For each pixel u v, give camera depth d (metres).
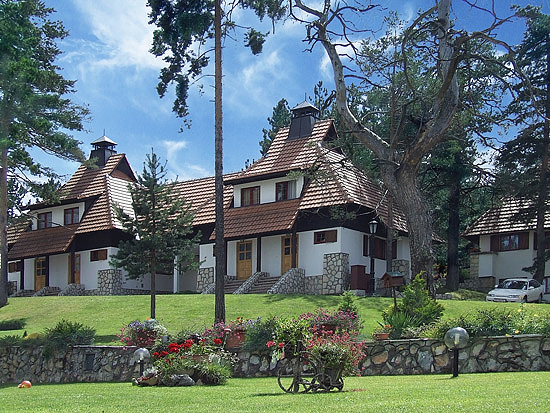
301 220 38.97
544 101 36.31
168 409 11.39
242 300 32.44
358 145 37.53
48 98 36.62
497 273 43.84
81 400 13.70
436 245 46.53
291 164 40.03
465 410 9.64
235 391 14.26
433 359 17.08
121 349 21.14
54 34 42.16
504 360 16.28
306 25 27.16
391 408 10.11
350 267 37.50
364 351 18.02
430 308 20.42
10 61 34.97
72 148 38.41
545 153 37.62
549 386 12.35
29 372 22.89
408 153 25.58
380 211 38.91
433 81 30.89
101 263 44.06
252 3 27.48
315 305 30.75
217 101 27.16
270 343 13.61
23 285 47.62
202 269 42.59
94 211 45.03
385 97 31.70
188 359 16.56
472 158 40.69
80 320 30.80
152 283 29.53
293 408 10.70
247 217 40.53
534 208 39.00
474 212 45.78
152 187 29.89
